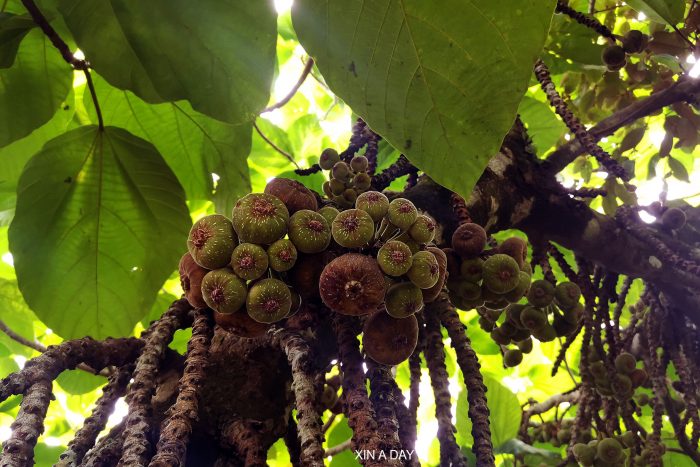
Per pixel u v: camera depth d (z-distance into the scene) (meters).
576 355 1.50
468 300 0.67
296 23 0.56
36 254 0.89
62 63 0.89
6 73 0.86
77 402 1.52
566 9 0.94
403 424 0.53
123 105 1.02
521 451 1.04
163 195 0.92
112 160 0.91
